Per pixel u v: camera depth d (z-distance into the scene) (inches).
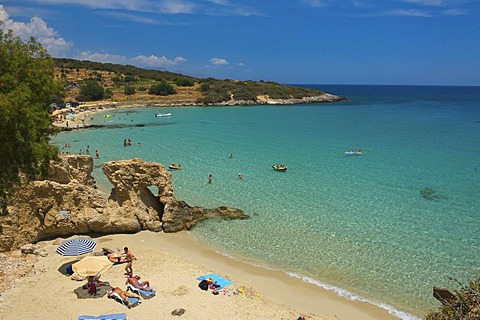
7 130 763.4
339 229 1254.3
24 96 768.3
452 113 5172.2
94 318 703.7
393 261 1040.8
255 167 2095.2
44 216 1086.4
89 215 1147.3
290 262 1035.3
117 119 4308.6
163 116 4638.3
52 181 1121.4
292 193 1630.2
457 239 1176.8
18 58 814.5
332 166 2126.0
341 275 970.1
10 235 997.8
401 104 6840.6
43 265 940.6
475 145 2728.8
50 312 745.0
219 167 2098.9
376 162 2220.7
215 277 916.6
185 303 800.9
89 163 1368.1
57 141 2915.8
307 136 3193.9
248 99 6510.8
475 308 466.9
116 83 7194.9
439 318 524.7
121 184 1192.8
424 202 1517.0
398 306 841.5
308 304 840.3
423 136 3164.4
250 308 797.9
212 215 1349.7
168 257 1032.8
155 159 2306.8
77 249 920.9
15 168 838.5
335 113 5172.2
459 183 1781.5
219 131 3469.5
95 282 861.2
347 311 820.0
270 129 3612.2
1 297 791.1
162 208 1309.1
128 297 796.0
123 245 1108.5
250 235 1206.3
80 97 5762.8
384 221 1321.4
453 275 964.6
